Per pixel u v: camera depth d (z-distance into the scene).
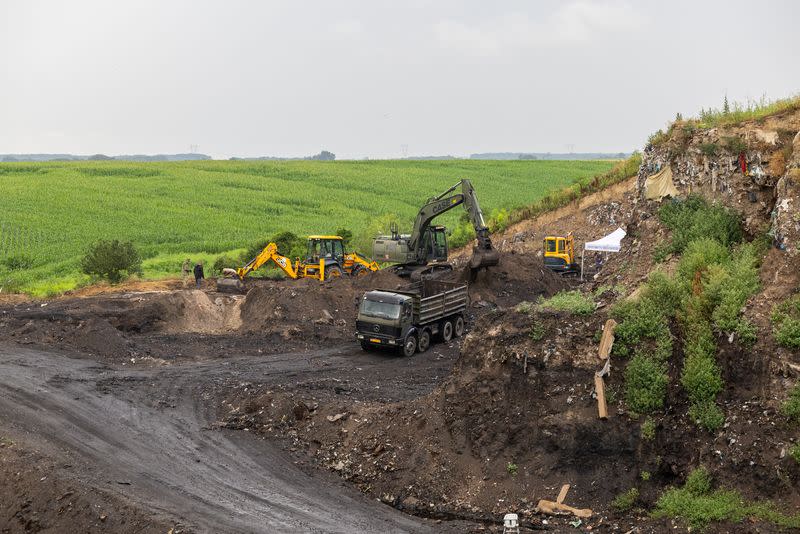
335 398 19.03
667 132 20.09
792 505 11.66
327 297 29.28
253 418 18.16
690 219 17.50
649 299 14.96
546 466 13.98
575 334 15.02
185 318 29.17
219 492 14.69
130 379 21.12
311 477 15.48
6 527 14.16
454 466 14.73
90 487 14.52
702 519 11.86
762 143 16.72
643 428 13.59
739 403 13.08
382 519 13.65
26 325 25.27
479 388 15.38
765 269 14.61
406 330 24.36
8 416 17.86
